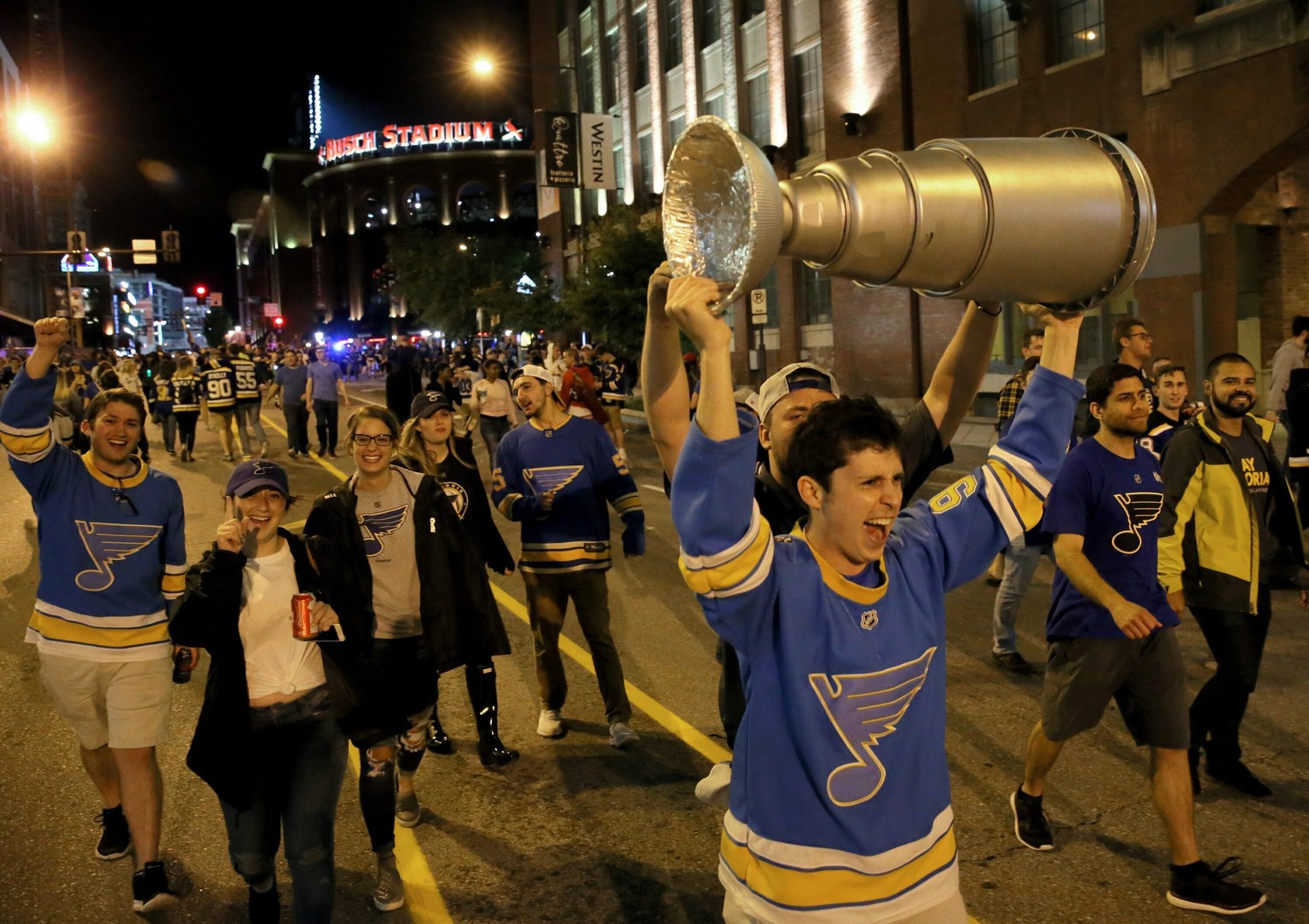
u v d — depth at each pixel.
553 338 19.39
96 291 106.94
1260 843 4.14
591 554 5.39
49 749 5.58
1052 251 1.92
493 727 5.21
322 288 99.38
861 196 1.78
